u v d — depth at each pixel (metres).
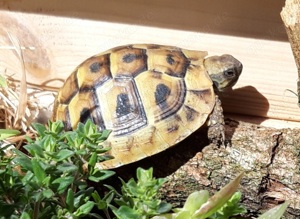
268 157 0.34
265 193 0.34
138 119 0.35
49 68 0.44
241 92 0.42
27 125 0.43
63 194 0.27
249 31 0.40
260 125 0.40
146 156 0.34
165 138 0.34
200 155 0.35
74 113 0.36
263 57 0.41
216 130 0.35
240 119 0.43
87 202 0.26
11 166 0.27
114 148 0.34
